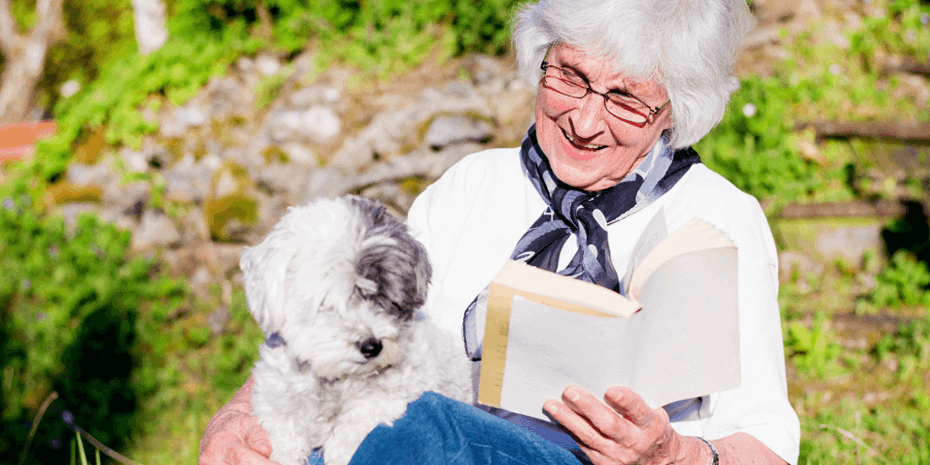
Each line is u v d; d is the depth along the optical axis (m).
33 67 10.32
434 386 1.78
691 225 1.58
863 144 5.84
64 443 5.02
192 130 6.93
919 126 5.74
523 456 1.55
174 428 5.05
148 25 8.39
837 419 4.03
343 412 1.73
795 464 1.68
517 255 1.98
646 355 1.47
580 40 1.85
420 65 7.18
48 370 5.68
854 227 5.44
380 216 2.02
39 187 6.96
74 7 10.84
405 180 6.09
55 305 6.20
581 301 1.42
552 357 1.46
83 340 5.82
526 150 2.14
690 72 1.83
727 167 5.79
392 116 6.42
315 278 1.79
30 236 6.57
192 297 6.09
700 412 1.81
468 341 1.97
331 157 6.40
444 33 7.45
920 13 6.89
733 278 1.51
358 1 7.68
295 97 6.98
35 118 10.88
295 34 7.67
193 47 7.48
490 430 1.57
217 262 6.22
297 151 6.45
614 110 1.86
